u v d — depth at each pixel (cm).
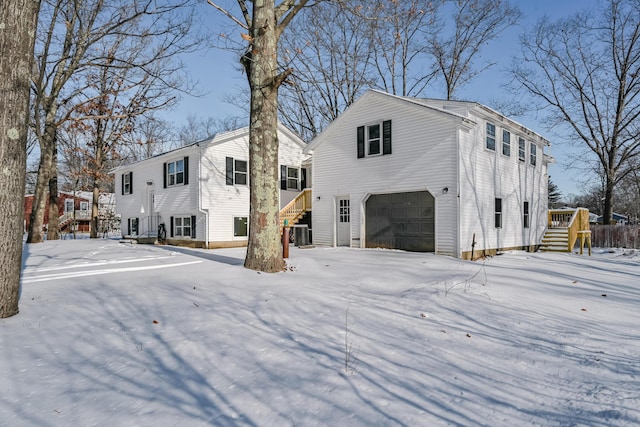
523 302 655
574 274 1014
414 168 1430
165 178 2097
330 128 1686
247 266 880
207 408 289
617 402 307
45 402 298
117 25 1473
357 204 1600
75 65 1709
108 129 2980
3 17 521
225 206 1925
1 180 509
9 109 521
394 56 2877
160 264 1034
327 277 829
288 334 462
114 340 437
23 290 677
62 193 4197
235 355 396
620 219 4769
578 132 2700
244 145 2033
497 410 292
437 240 1362
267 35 887
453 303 623
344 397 308
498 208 1588
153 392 316
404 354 408
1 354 390
